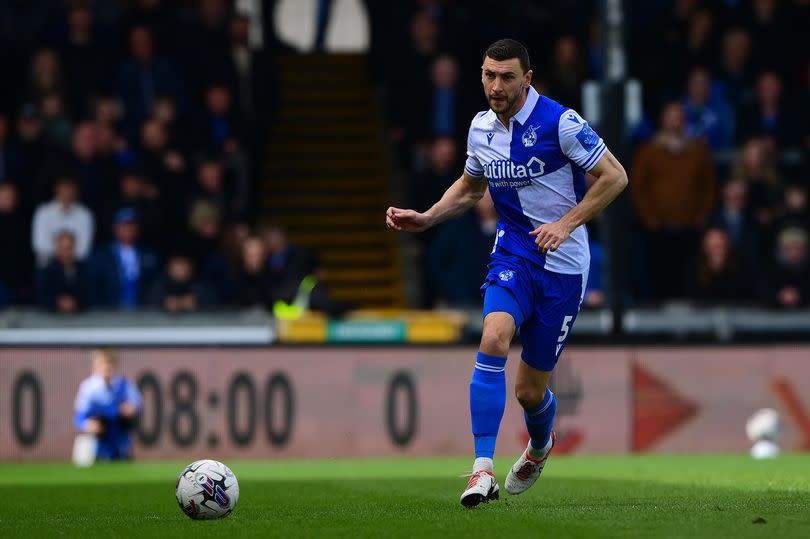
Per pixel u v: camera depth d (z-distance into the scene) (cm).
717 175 5950
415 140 5941
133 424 4650
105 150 5581
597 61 6197
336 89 6875
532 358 2338
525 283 2284
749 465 3934
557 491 2802
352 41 7469
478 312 5059
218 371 4800
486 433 2252
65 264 5112
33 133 5716
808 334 5059
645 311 5125
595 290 5578
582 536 1839
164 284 5166
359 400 4847
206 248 5372
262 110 6319
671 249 5578
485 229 5253
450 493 2903
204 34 5984
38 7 6462
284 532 1966
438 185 5609
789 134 6000
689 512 2181
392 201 6188
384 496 2802
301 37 7469
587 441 4916
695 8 6359
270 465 4384
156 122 5572
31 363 4775
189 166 5672
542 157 2264
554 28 6375
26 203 5619
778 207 5691
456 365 4891
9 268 5447
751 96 6078
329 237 6175
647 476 3369
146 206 5422
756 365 4994
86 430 4588
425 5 6188
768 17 6284
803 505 2306
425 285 5438
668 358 4969
